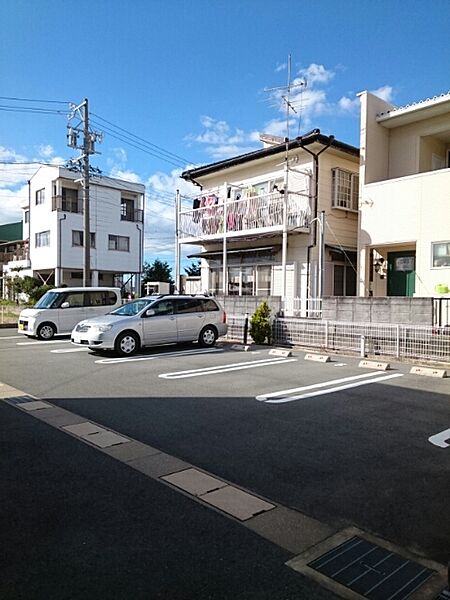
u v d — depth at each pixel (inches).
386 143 547.5
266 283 613.3
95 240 1217.4
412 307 400.8
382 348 409.7
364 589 96.3
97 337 413.4
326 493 142.2
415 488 146.5
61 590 94.8
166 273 1929.1
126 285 1322.6
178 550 109.6
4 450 176.6
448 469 162.4
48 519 124.1
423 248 470.3
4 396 263.3
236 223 607.8
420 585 97.8
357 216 606.2
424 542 115.0
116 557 106.5
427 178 468.4
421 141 527.5
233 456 172.6
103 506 131.8
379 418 224.2
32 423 211.3
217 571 101.6
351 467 163.2
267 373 337.7
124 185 1273.4
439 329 371.9
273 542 113.7
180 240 676.7
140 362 385.7
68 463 163.9
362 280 520.7
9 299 1288.1
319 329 457.4
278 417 224.8
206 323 483.5
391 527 122.2
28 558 106.0
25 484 146.3
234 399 259.4
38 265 1220.5
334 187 575.2
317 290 553.0
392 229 495.2
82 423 211.8
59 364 374.6
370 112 528.1
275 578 99.4
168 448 180.4
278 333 495.5
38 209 1223.5
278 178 605.6
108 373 334.6
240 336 533.0
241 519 125.0
